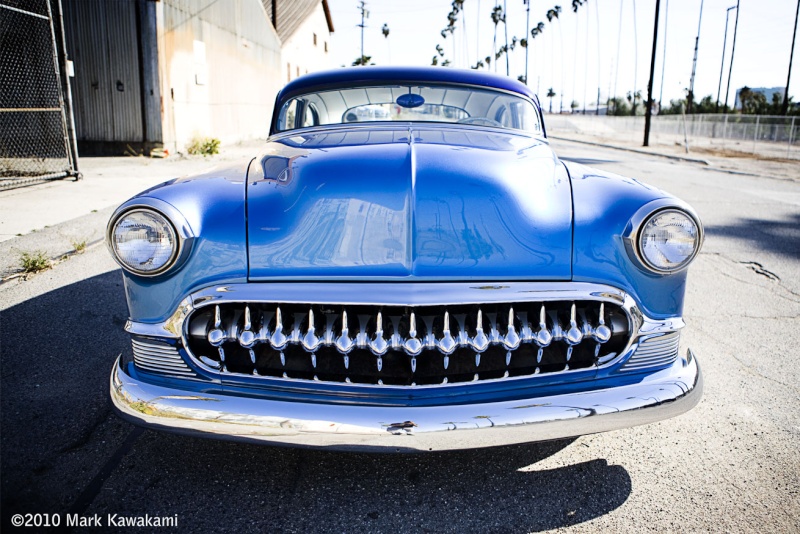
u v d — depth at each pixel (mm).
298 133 2777
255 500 1861
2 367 2662
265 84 18219
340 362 1787
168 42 10898
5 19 8422
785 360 3016
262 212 1861
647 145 24906
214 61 13383
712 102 61188
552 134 36719
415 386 1743
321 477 1993
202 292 1784
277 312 1750
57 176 7469
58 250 4379
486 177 1962
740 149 25391
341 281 1765
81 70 10547
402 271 1763
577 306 1848
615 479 2016
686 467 2094
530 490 1951
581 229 1879
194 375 1828
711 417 2445
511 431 1703
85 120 10773
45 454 2037
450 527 1767
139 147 10836
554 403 1753
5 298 3510
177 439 2178
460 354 1804
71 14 10336
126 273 1837
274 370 1798
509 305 1790
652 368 1935
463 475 2027
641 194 1955
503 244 1819
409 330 1719
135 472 1971
